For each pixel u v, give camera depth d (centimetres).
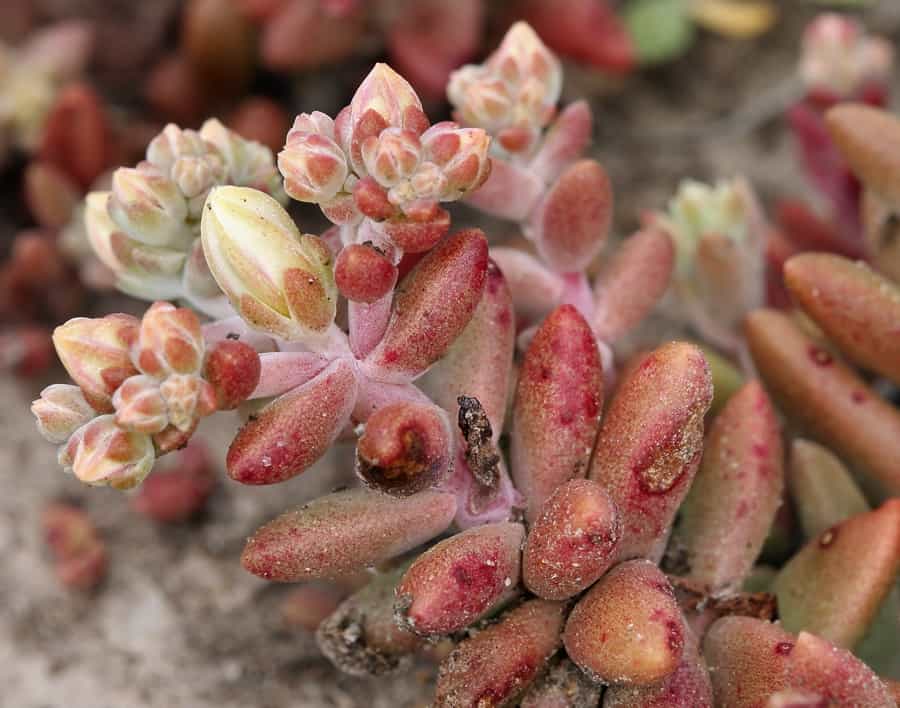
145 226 18
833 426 19
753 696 18
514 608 18
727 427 19
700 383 18
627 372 19
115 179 18
